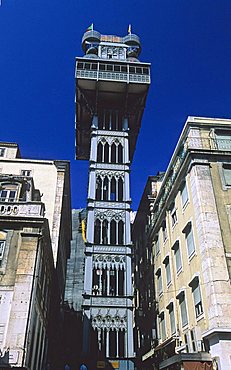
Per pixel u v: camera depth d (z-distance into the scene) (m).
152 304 33.91
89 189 33.16
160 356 28.97
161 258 31.95
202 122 26.48
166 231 31.22
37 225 20.75
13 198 24.30
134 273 46.25
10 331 17.27
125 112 39.72
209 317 19.30
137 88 39.44
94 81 38.41
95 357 25.34
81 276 50.12
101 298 27.72
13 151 35.28
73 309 40.66
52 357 29.86
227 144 25.81
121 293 29.34
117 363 25.31
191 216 24.03
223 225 21.78
